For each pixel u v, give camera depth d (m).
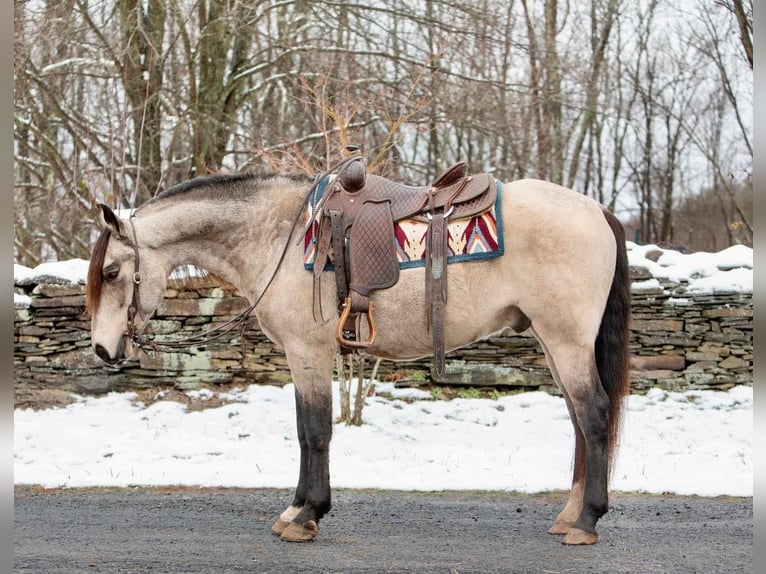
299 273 4.74
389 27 11.81
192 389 8.73
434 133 14.80
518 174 13.26
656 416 8.03
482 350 8.73
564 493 5.86
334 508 5.45
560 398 8.51
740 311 8.59
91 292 4.86
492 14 11.78
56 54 11.63
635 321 8.70
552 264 4.50
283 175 5.06
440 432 7.68
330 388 4.75
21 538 4.76
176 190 5.03
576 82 13.30
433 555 4.35
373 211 4.65
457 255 4.55
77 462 6.75
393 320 4.62
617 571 4.05
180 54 12.69
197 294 8.77
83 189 11.51
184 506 5.52
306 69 11.78
